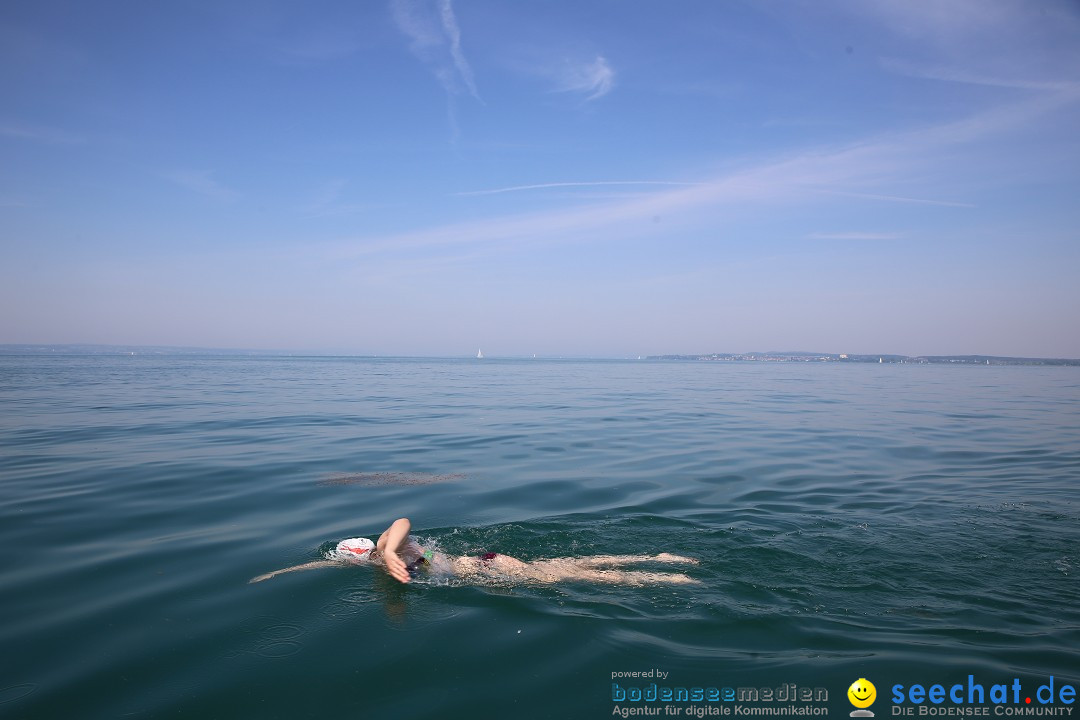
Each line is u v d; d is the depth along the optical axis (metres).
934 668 3.84
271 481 9.22
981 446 12.87
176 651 4.06
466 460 11.05
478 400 23.80
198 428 14.66
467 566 5.72
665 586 5.24
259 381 35.56
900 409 20.66
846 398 25.44
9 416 16.70
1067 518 7.29
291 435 13.74
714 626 4.46
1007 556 5.93
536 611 4.73
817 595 5.02
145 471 9.74
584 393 28.20
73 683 3.65
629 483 9.33
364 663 3.93
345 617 4.62
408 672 3.83
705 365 95.31
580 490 8.88
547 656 4.04
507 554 6.16
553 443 13.03
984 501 8.20
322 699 3.52
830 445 12.95
